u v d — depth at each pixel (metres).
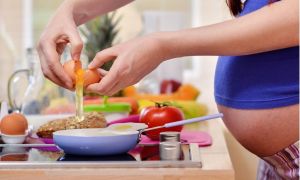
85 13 1.11
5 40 2.94
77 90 0.92
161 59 0.85
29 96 1.64
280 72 0.90
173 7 3.01
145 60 0.83
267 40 0.82
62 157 0.88
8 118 1.11
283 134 0.91
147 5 3.02
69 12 1.05
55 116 1.48
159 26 2.78
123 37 2.52
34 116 1.49
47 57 0.95
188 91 2.12
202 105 1.79
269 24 0.81
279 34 0.81
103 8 1.13
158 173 0.77
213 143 1.11
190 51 0.84
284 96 0.90
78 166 0.80
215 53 0.84
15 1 2.95
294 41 0.82
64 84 0.95
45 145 1.04
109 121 1.41
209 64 2.93
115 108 1.62
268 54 0.91
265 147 0.95
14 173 0.78
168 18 2.94
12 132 1.10
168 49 0.84
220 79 1.04
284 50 0.90
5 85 2.44
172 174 0.77
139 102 1.82
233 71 0.98
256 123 0.93
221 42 0.83
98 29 2.22
